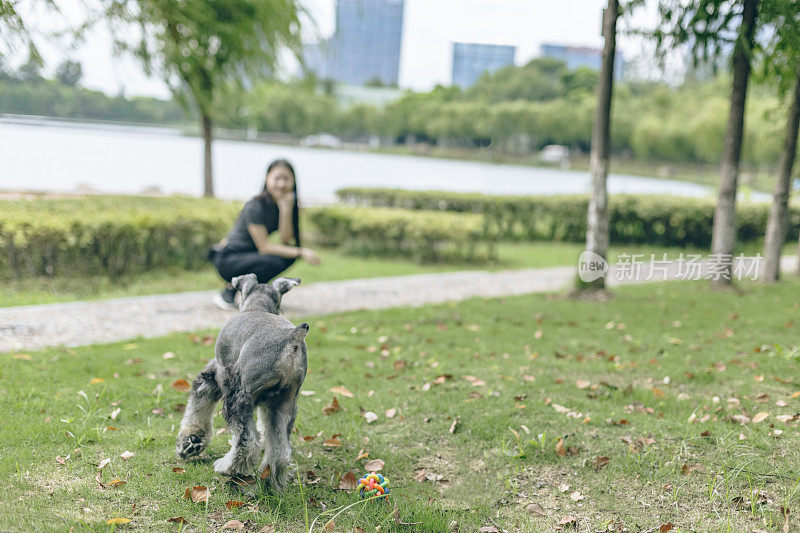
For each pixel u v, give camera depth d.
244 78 17.59
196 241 11.54
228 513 3.47
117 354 6.14
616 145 67.00
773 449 4.39
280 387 3.56
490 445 4.53
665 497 3.79
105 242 9.81
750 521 3.49
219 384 3.73
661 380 6.05
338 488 3.81
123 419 4.66
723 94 53.62
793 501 3.68
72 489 3.57
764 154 36.06
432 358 6.47
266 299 4.08
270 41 16.56
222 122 17.56
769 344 7.34
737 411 5.11
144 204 12.67
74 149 39.41
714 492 3.79
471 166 60.25
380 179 37.97
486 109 26.20
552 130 61.44
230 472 3.59
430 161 67.62
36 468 3.79
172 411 4.89
